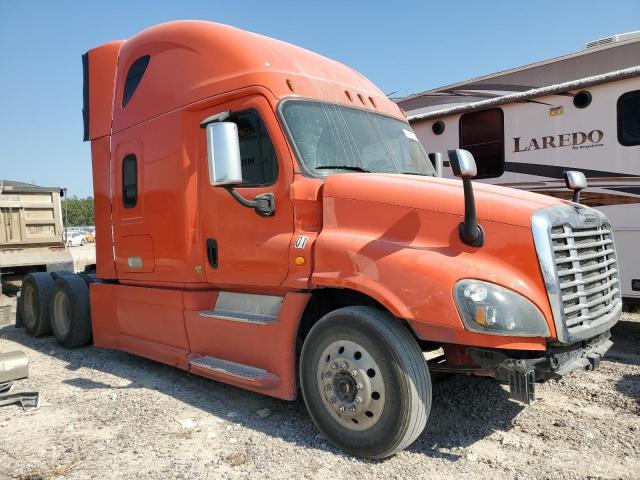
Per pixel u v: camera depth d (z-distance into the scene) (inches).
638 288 265.0
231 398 197.3
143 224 228.2
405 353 139.3
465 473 137.8
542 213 139.5
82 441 161.6
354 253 151.2
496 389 199.2
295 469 140.9
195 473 139.9
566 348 143.3
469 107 320.5
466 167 133.3
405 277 140.5
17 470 144.1
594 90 277.1
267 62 186.7
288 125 174.1
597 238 160.2
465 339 133.7
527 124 300.5
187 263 203.9
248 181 183.3
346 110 194.4
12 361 203.8
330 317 153.0
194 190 203.5
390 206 154.2
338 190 163.9
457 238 143.1
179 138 206.1
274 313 179.2
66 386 217.0
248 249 181.0
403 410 137.9
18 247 458.3
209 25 208.7
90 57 272.7
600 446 152.7
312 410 158.7
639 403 184.1
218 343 192.9
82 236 1631.4
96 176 264.1
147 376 229.3
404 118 224.7
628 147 267.0
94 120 266.7
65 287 288.7
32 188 463.5
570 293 141.6
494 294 131.9
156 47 228.8
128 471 142.0
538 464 142.4
